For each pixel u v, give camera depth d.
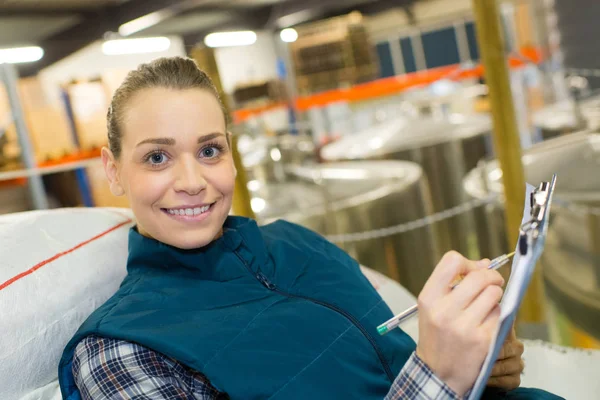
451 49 11.58
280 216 3.33
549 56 7.71
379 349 1.09
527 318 2.44
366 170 4.17
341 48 8.89
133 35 10.34
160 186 1.03
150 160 1.04
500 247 3.19
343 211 3.29
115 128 1.06
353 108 8.85
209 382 1.02
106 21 8.60
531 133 5.30
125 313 1.01
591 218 2.37
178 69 1.06
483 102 7.58
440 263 0.84
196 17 10.70
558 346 1.49
